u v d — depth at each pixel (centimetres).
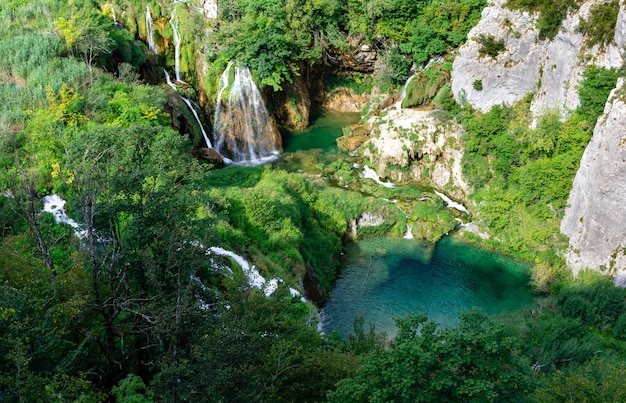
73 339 2325
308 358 2288
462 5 5866
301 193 4850
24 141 3900
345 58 6694
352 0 6278
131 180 2300
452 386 1784
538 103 5088
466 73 5381
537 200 4744
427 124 5438
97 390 2152
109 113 4238
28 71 4512
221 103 5919
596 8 4459
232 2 5997
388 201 5116
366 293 4216
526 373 1841
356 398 1819
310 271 4128
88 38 4819
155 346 2306
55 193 3653
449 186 5306
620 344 3600
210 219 2538
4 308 1870
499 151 4988
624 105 3962
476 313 1914
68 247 3073
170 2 6234
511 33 5131
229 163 5778
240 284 2698
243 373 1992
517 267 4525
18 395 1698
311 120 6800
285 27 5959
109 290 2417
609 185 4072
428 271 4475
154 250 2262
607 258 4181
